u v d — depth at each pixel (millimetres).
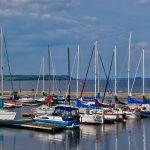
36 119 49875
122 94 111188
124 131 47094
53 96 84750
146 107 63438
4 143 38938
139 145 38594
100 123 52281
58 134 44281
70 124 47469
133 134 44969
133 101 68938
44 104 78688
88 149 36562
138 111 60375
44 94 96750
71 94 112375
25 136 42750
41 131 45844
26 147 37219
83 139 41500
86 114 52562
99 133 45469
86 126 50656
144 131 47156
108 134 44812
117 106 63812
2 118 50125
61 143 39250
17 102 81250
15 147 37219
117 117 55062
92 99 73125
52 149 36375
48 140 40688
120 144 39000
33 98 88938
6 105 76312
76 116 48594
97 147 37500
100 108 59969
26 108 75688
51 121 48406
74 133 45125
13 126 48500
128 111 60250
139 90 163375
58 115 48562
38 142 39594
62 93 111438
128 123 54562
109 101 77438
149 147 37656
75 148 36938
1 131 45656
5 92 119812
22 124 47781
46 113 55000
